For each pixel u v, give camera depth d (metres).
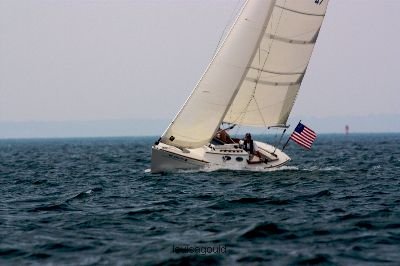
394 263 60.78
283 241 70.38
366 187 126.25
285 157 159.38
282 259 62.28
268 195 111.56
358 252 64.94
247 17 148.25
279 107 157.50
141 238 73.12
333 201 103.94
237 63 146.75
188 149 148.25
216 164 149.38
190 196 113.06
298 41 155.25
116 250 66.88
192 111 145.25
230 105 146.50
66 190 134.38
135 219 87.25
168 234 75.38
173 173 148.12
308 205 99.06
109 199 112.81
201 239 71.81
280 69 155.50
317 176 149.00
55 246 69.31
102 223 84.12
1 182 161.25
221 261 61.81
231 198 107.25
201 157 148.50
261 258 62.66
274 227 76.81
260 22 148.25
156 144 148.75
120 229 79.31
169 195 115.88
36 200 114.94
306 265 60.31
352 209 93.50
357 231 75.25
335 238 71.50
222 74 146.00
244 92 155.25
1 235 75.81
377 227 77.50
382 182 137.25
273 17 153.12
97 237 74.00
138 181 144.25
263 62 154.50
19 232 77.81
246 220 84.12
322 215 87.75
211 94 145.25
